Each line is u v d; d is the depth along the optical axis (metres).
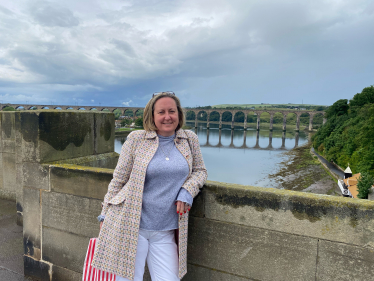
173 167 1.51
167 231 1.59
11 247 3.24
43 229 2.59
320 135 76.69
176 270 1.61
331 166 52.38
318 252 1.63
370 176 34.09
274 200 1.71
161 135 1.62
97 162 3.00
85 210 2.35
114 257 1.52
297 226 1.67
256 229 1.78
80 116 2.82
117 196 1.56
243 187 1.83
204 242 1.96
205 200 1.92
